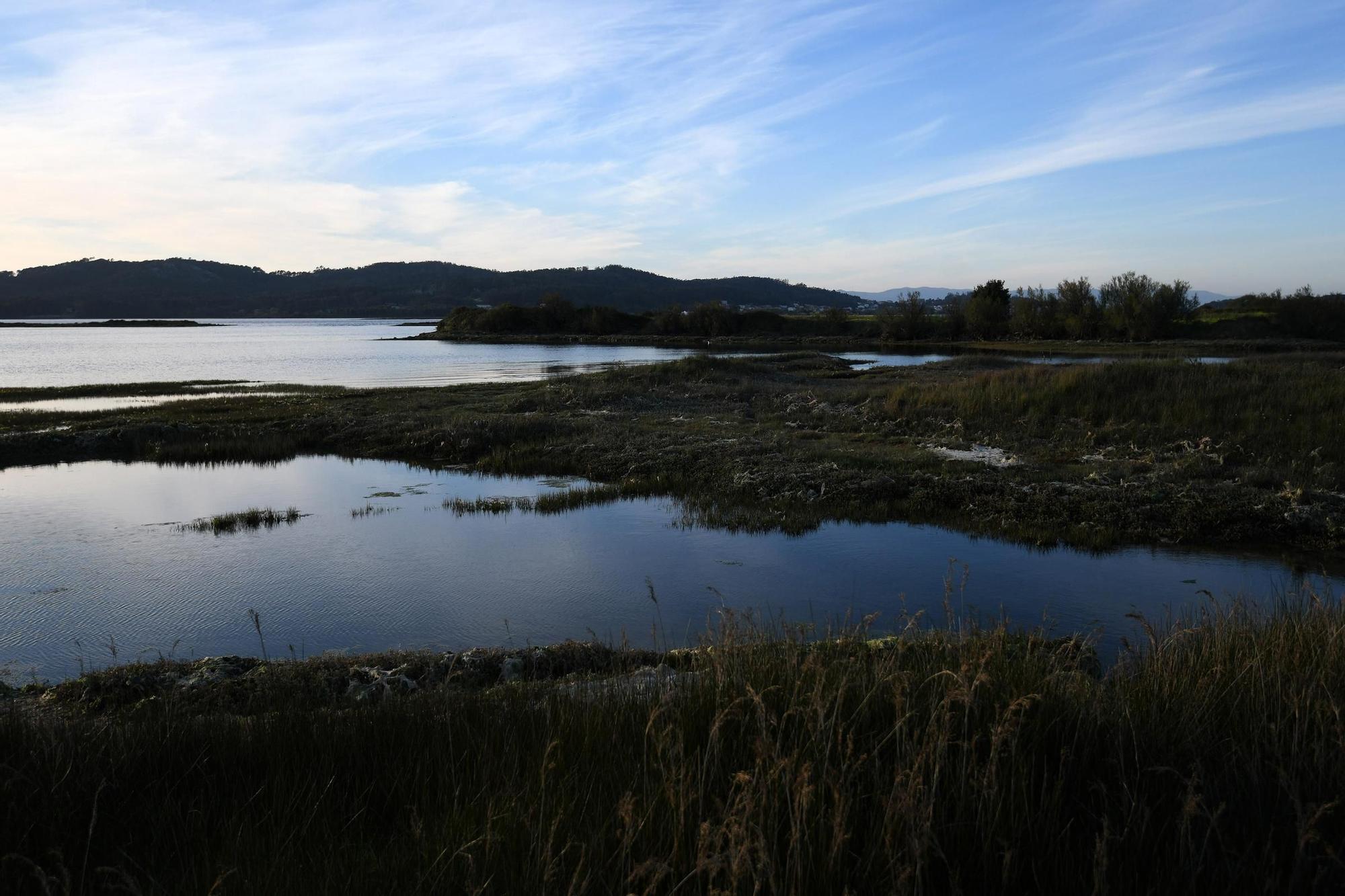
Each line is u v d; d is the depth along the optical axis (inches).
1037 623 356.8
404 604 400.8
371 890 113.4
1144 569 444.8
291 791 146.7
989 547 494.0
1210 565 451.5
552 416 1061.1
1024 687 160.4
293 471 797.2
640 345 4074.8
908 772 116.4
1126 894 108.5
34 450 868.0
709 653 213.2
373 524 569.0
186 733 172.2
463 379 1995.6
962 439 820.6
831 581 429.4
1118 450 718.5
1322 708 143.8
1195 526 510.6
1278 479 591.5
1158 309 3102.9
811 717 140.8
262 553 496.7
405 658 297.3
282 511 613.6
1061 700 156.9
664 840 115.7
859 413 1005.2
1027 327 3639.3
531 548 501.0
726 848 111.0
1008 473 653.3
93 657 334.3
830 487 623.8
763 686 163.2
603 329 5083.7
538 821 123.3
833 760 135.1
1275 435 698.2
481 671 282.2
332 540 524.1
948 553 481.1
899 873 103.4
